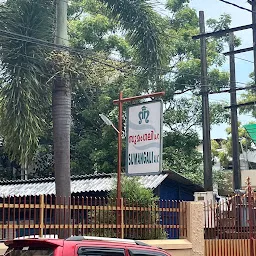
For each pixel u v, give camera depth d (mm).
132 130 13617
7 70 13195
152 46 15727
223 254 14102
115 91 27875
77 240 6680
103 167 27672
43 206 10578
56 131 13945
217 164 40750
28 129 12836
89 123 30531
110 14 16094
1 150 28359
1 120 13016
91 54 15250
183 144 29188
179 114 29484
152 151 13086
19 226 10195
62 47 14133
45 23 14258
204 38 22656
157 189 19438
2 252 9523
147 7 15883
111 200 12594
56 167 13906
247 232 14766
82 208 11258
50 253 6434
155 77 16031
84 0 31266
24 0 14117
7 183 23406
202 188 21016
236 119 24672
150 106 13305
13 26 13773
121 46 29188
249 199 15094
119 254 6918
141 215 12445
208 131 21797
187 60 30047
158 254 7301
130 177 14648
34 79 13148
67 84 14023
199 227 13398
